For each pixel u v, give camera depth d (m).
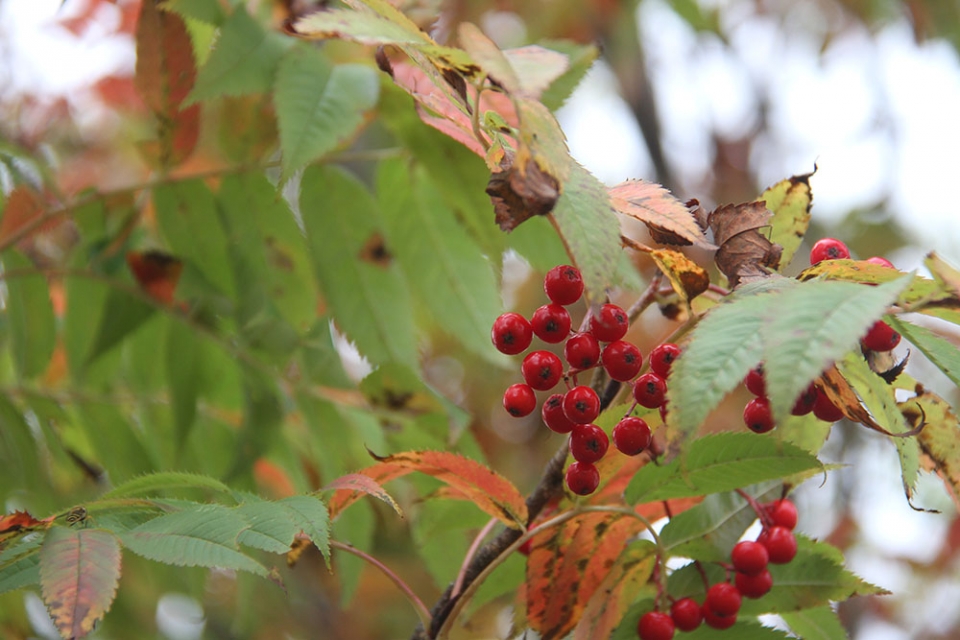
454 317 0.75
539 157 0.56
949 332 0.82
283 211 0.76
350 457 0.77
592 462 0.60
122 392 0.79
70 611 0.56
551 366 0.60
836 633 0.67
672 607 0.65
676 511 0.67
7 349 0.83
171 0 0.71
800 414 0.61
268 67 0.71
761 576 0.64
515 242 0.74
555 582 0.65
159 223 0.76
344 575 0.77
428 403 0.74
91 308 0.78
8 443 0.77
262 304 0.76
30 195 0.77
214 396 0.78
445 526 0.71
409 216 0.75
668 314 0.64
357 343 0.74
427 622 0.64
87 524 0.59
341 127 0.69
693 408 0.54
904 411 0.61
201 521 0.58
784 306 0.54
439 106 0.61
